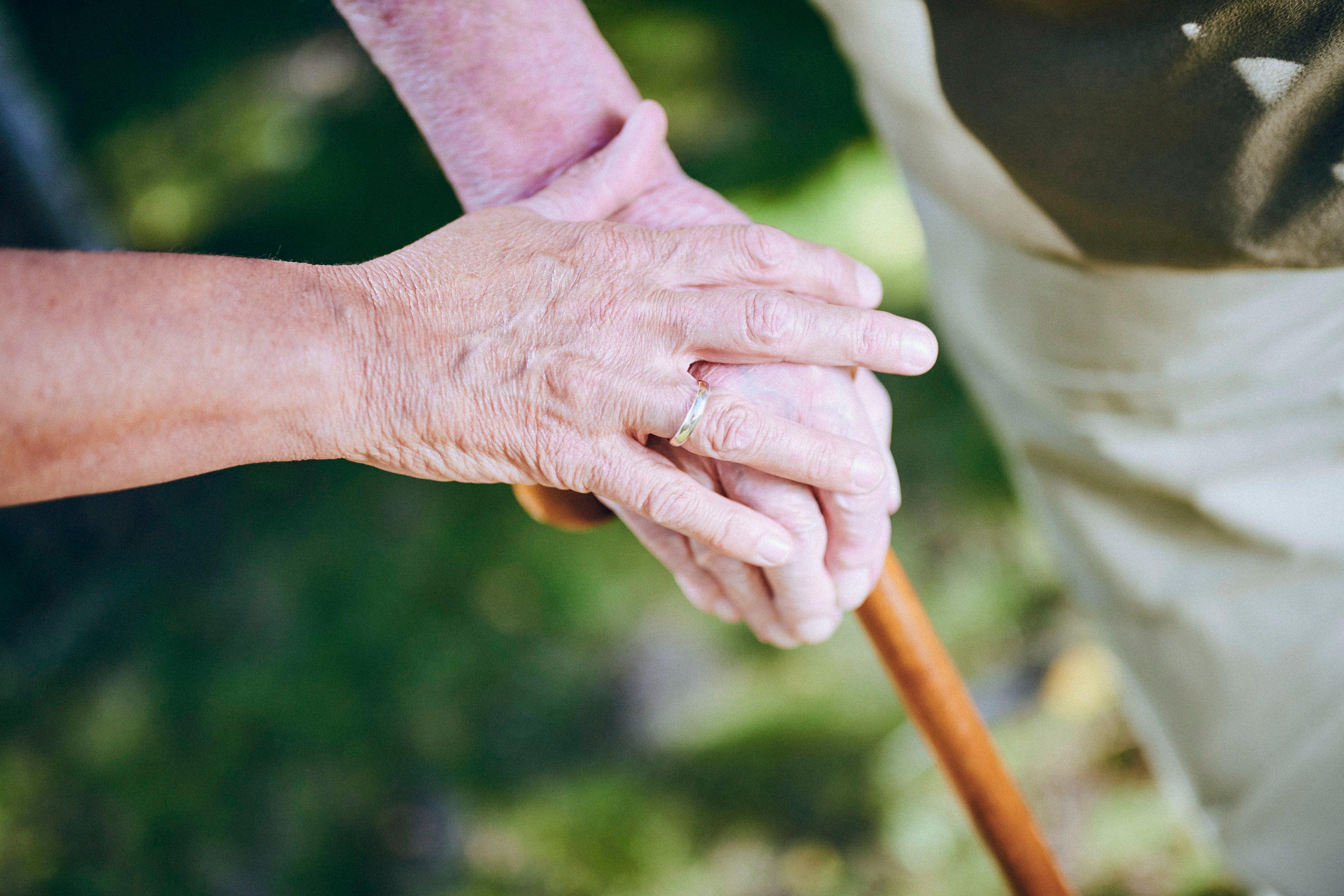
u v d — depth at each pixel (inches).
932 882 40.1
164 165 86.7
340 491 65.1
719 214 28.2
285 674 56.4
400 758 51.2
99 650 61.6
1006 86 27.5
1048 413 34.5
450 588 57.2
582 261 25.6
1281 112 25.4
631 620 52.7
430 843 47.6
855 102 68.6
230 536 65.2
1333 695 33.7
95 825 53.4
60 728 58.1
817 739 45.2
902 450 54.1
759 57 73.7
